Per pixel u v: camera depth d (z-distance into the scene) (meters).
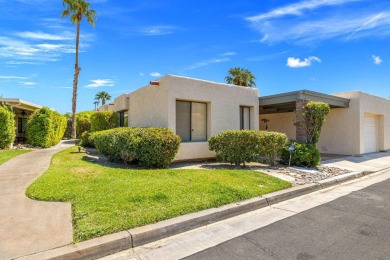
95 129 15.73
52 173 7.10
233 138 9.19
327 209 5.17
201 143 10.46
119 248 3.46
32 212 4.36
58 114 18.83
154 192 5.23
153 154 8.29
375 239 3.71
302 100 11.05
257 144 9.19
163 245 3.63
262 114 19.16
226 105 11.19
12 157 11.15
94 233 3.54
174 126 9.78
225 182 6.37
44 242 3.34
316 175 8.23
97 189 5.44
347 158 12.88
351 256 3.21
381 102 16.59
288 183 6.78
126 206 4.50
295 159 9.77
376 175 9.29
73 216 4.14
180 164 9.68
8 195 5.30
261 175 7.46
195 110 10.59
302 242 3.63
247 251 3.38
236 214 4.91
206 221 4.44
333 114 15.10
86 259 3.21
